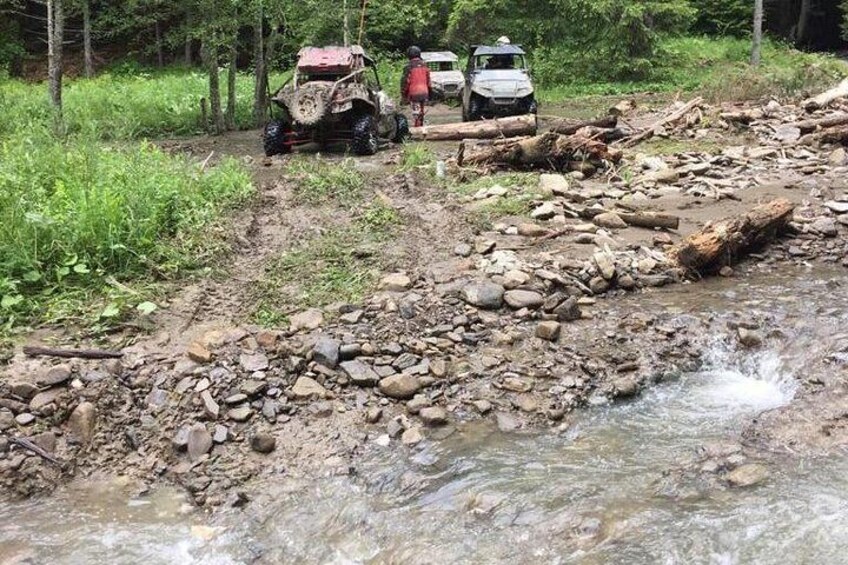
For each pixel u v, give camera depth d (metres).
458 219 9.23
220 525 4.43
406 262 7.88
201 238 8.26
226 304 6.99
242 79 25.78
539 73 26.12
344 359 5.97
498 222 9.16
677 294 7.28
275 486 4.78
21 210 7.50
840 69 23.91
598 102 21.80
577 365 6.02
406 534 4.23
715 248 7.57
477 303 6.79
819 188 10.23
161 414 5.40
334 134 14.40
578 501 4.37
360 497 4.62
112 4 29.12
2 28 35.12
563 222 9.09
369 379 5.73
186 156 12.27
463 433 5.27
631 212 9.26
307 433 5.26
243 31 28.77
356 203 10.12
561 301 6.84
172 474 4.93
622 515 4.19
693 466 4.65
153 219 8.02
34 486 4.78
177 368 5.78
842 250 8.23
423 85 16.31
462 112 19.36
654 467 4.72
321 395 5.60
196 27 18.73
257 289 7.27
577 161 11.65
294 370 5.80
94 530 4.40
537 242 8.43
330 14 21.27
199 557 4.15
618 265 7.66
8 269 6.89
